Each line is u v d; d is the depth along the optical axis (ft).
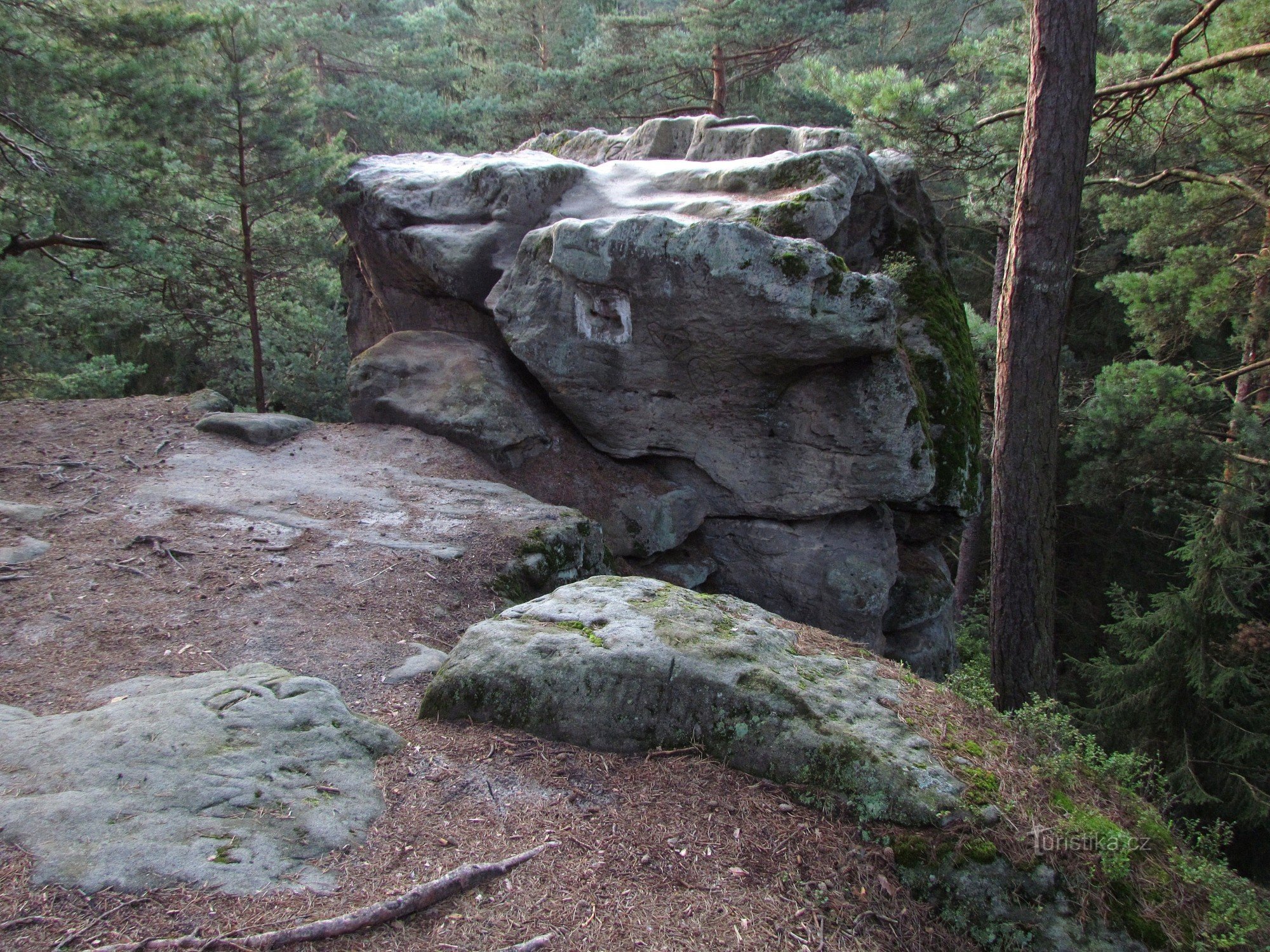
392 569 17.17
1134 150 37.14
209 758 10.30
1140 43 41.42
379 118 72.08
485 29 83.30
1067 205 19.80
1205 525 40.63
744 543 25.29
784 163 24.20
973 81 43.42
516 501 21.29
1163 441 37.58
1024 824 10.37
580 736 11.70
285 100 35.04
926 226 28.25
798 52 63.46
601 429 25.04
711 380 23.47
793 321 20.99
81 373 45.14
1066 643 54.95
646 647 12.01
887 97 34.60
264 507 19.53
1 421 24.03
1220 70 33.68
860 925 9.45
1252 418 36.37
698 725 11.51
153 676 12.90
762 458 24.11
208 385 52.85
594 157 34.32
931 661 26.73
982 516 51.75
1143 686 42.06
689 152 29.84
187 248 38.24
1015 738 12.09
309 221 37.63
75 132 32.99
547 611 13.34
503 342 27.20
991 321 47.88
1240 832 40.19
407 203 27.86
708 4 56.80
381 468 22.70
